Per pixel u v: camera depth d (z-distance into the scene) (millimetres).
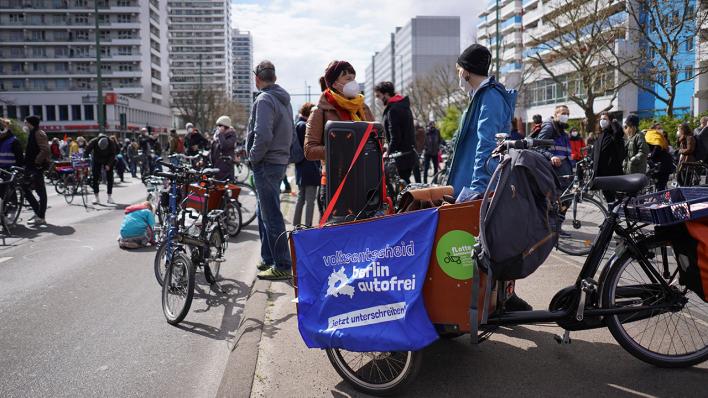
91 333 4605
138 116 103625
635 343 3391
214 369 3881
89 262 7270
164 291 4973
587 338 3902
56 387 3611
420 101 69938
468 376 3410
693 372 3338
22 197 10039
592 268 3367
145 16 105812
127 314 5105
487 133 3412
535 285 5098
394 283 3166
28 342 4410
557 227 3158
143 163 24234
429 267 3111
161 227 7762
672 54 18844
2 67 97938
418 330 3088
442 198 3602
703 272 3066
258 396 3275
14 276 6559
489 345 3850
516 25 70938
